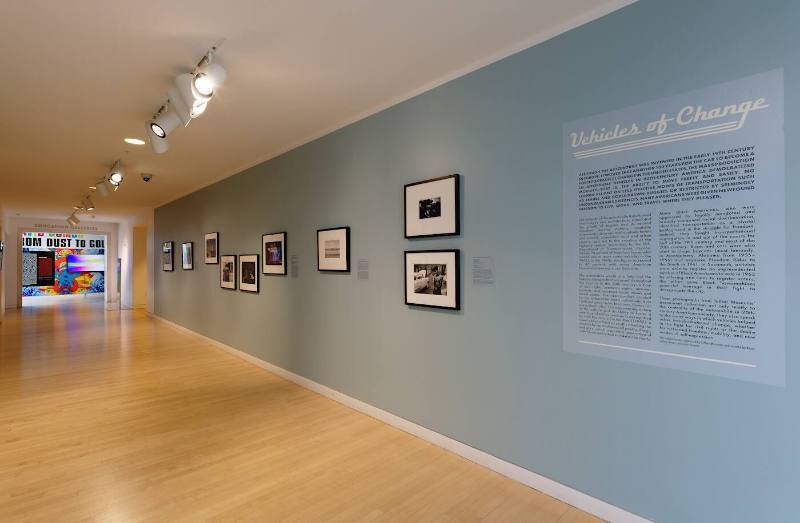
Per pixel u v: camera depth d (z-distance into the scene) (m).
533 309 2.38
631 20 2.00
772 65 1.63
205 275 6.64
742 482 1.71
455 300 2.76
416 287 3.04
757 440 1.67
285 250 4.55
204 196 6.66
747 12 1.69
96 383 4.41
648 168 1.94
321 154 4.01
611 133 2.06
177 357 5.61
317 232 4.05
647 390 1.96
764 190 1.65
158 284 9.18
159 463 2.68
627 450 2.02
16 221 11.82
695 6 1.82
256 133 4.04
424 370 3.03
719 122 1.75
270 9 2.08
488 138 2.60
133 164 5.23
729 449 1.74
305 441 3.01
